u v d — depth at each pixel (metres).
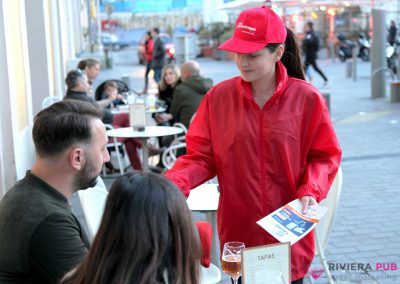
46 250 1.83
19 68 5.52
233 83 2.51
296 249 2.46
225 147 2.47
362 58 25.50
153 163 7.76
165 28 41.69
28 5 8.01
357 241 4.74
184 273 1.48
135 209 1.46
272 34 2.35
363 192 6.20
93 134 1.95
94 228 3.11
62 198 1.96
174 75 8.34
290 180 2.44
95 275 1.45
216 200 3.52
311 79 17.31
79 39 20.19
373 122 10.70
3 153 4.79
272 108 2.41
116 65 26.25
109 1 24.44
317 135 2.48
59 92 9.73
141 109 6.33
